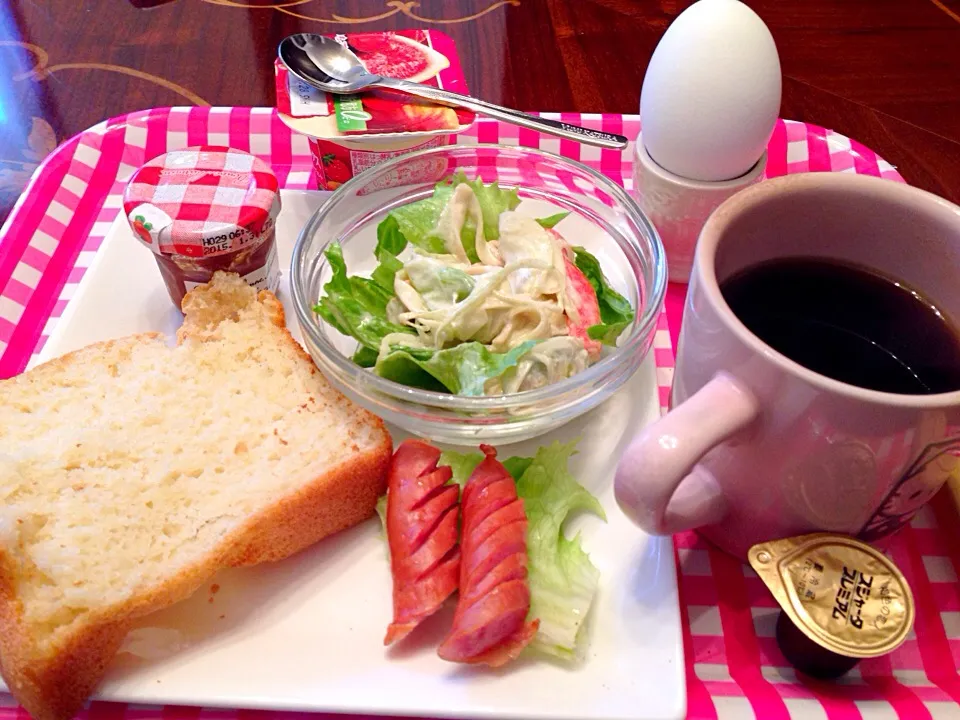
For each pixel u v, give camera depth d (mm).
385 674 219
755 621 240
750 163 299
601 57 438
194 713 219
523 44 447
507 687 217
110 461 249
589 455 267
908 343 215
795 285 226
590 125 377
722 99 282
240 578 240
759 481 213
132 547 231
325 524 246
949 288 214
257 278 299
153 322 301
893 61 445
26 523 232
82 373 272
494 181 326
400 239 307
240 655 224
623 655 224
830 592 209
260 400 268
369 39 356
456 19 464
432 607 222
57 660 213
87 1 466
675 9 472
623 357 256
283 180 360
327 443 255
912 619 206
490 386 260
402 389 246
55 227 338
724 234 210
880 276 225
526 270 283
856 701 223
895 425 185
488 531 224
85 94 412
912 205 210
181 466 248
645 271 292
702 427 190
